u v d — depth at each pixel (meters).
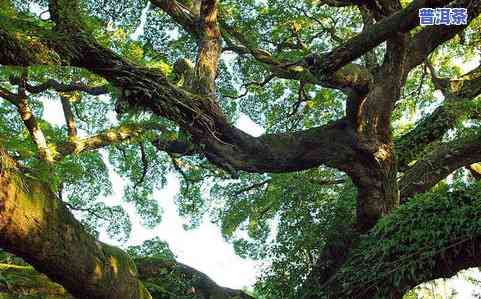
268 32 14.14
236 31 13.73
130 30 13.01
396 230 9.95
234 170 9.11
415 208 9.84
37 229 5.25
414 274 9.54
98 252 6.11
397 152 12.82
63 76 11.82
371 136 10.03
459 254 9.29
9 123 14.01
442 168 12.04
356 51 8.14
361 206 10.77
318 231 11.85
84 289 6.04
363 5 9.32
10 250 5.34
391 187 10.53
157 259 12.21
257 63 14.33
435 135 12.83
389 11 8.68
